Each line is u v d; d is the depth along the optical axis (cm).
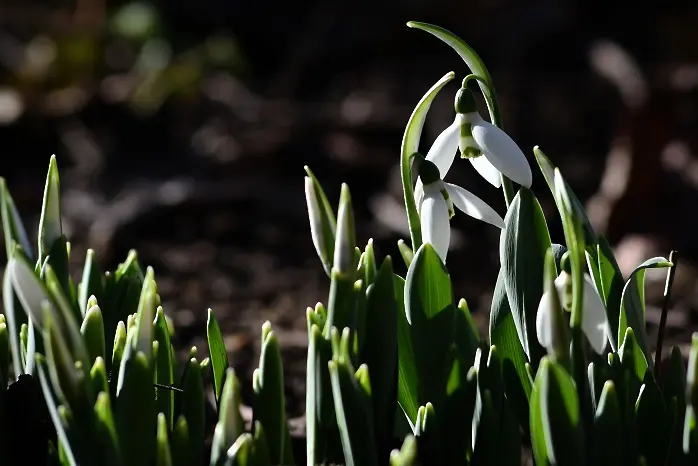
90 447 152
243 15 1070
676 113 675
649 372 169
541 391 151
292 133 771
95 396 158
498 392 168
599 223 605
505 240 171
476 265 540
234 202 633
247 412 293
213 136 808
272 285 514
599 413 156
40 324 152
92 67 962
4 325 188
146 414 156
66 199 673
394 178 648
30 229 632
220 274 534
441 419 171
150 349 163
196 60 959
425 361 170
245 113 842
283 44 1069
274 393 166
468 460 177
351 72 986
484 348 168
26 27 1154
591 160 748
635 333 178
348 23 1006
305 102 898
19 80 905
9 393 174
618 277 181
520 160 165
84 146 805
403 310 180
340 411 156
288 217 630
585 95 821
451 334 169
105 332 192
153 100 862
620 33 984
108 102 854
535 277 169
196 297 491
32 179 759
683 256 553
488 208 171
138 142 839
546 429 153
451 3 995
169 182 702
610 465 156
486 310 468
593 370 167
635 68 752
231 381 157
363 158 720
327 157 741
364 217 630
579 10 988
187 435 163
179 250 577
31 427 175
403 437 195
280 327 436
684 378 177
